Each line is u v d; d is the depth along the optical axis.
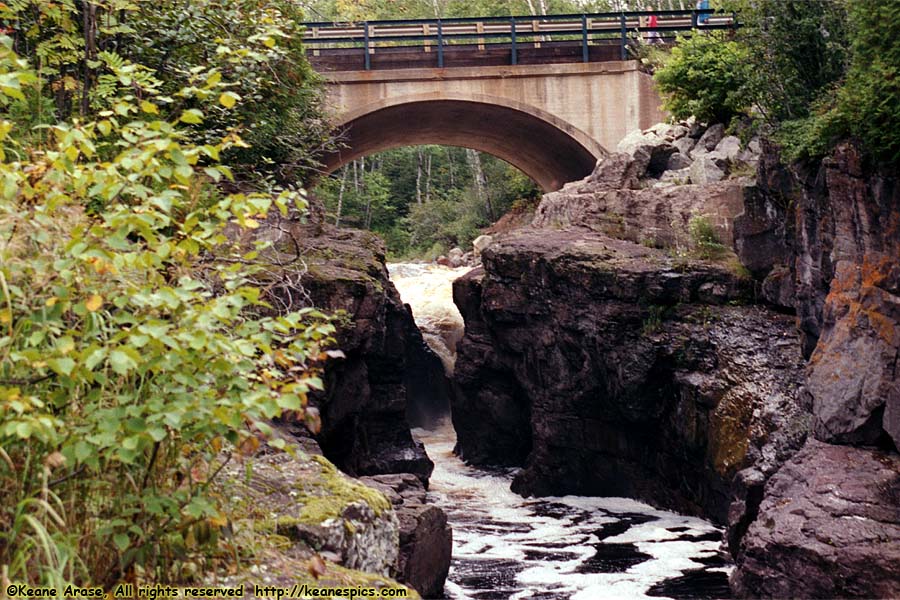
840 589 10.01
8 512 4.66
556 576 12.84
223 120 11.70
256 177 13.49
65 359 4.36
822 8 15.90
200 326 4.76
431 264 39.62
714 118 21.48
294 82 15.35
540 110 25.16
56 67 10.43
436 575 11.23
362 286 14.10
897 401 11.70
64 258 4.76
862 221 12.52
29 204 4.98
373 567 6.81
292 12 15.05
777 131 16.11
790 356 15.12
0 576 4.38
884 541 10.26
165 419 4.55
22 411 4.20
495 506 18.50
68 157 4.90
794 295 15.66
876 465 11.68
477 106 25.75
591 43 27.77
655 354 16.72
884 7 11.52
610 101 25.16
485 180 48.88
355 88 24.69
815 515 10.91
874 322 12.25
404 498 12.18
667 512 17.33
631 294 17.11
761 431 14.21
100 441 4.46
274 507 6.55
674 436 16.81
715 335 16.17
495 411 22.39
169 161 6.26
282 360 5.26
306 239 16.28
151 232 4.84
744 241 16.95
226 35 11.55
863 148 12.41
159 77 11.45
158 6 11.65
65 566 4.68
